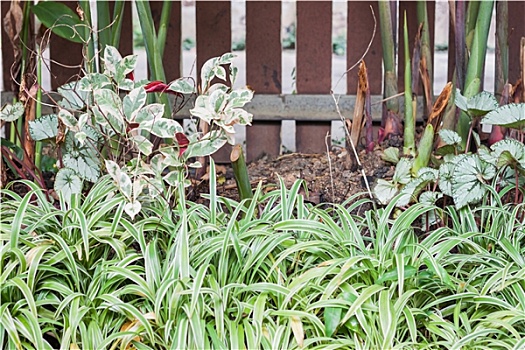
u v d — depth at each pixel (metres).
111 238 1.38
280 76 2.38
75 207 1.43
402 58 2.36
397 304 1.27
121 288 1.33
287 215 1.49
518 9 2.25
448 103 1.90
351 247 1.39
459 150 1.80
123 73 1.49
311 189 1.88
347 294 1.29
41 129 1.61
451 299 1.34
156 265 1.33
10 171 1.98
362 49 2.38
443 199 1.75
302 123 2.41
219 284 1.35
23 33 2.02
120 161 1.61
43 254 1.36
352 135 1.90
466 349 1.26
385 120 2.10
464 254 1.49
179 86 1.50
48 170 2.17
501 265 1.43
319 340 1.25
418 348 1.27
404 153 1.88
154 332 1.30
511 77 2.29
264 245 1.38
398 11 2.36
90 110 1.49
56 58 2.34
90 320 1.30
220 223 1.51
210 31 2.36
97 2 1.89
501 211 1.53
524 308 1.30
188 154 1.47
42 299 1.33
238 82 3.39
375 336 1.25
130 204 1.37
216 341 1.23
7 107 1.59
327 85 2.39
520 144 1.55
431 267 1.29
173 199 1.63
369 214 1.58
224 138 1.50
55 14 1.95
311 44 2.37
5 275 1.27
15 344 1.21
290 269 1.45
